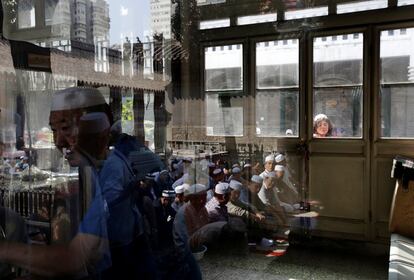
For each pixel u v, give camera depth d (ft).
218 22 14.37
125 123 5.45
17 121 3.90
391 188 11.84
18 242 3.19
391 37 11.84
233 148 13.76
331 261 10.32
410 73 11.66
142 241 4.25
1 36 4.37
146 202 4.54
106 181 3.83
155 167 5.08
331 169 12.67
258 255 9.62
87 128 3.84
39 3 4.79
